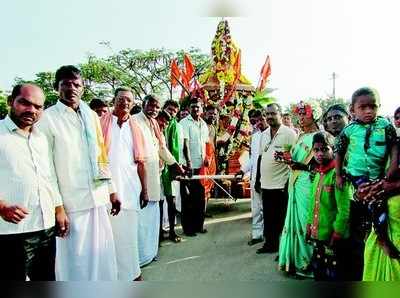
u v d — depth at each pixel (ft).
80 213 11.32
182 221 22.04
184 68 34.19
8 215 8.56
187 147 22.24
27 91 8.90
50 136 10.94
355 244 11.02
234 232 22.21
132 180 14.12
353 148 9.87
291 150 15.71
